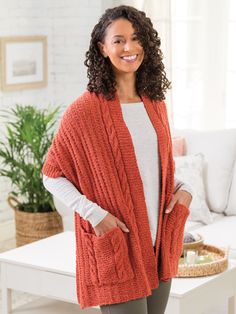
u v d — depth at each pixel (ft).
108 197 7.66
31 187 16.40
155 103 8.07
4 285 11.56
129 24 7.60
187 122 18.19
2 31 18.19
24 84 18.81
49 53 19.60
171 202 8.12
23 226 16.53
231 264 11.10
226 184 14.96
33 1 18.97
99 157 7.61
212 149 15.16
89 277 7.85
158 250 7.99
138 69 7.94
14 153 18.60
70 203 7.72
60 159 7.79
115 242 7.61
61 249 11.93
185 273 10.41
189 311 10.01
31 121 16.43
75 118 7.66
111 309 7.84
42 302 12.12
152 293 8.09
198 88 17.92
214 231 13.50
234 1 17.10
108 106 7.70
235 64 17.31
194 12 17.60
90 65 7.81
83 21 18.93
